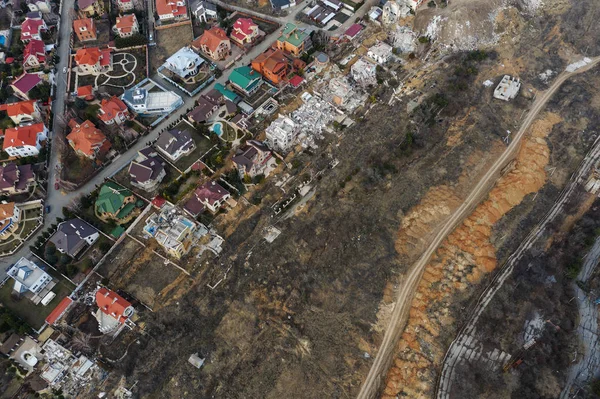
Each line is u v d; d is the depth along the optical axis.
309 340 85.06
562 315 89.12
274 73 121.44
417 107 117.88
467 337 86.00
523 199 102.75
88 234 97.88
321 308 88.81
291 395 79.69
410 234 97.31
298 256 95.06
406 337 86.25
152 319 88.50
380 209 100.75
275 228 99.19
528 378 81.19
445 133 113.69
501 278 92.44
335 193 103.75
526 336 86.31
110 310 86.94
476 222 98.44
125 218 102.06
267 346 84.62
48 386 82.19
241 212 102.12
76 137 111.38
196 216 100.31
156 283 93.19
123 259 96.44
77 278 94.25
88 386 81.81
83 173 109.69
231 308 89.38
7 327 87.75
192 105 123.88
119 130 116.62
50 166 112.06
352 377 81.81
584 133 113.81
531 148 110.19
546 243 97.56
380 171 106.12
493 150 109.94
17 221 102.31
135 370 83.00
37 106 120.69
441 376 82.00
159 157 110.94
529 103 119.25
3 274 95.69
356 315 88.00
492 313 88.12
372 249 95.44
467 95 120.38
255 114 118.75
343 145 111.81
